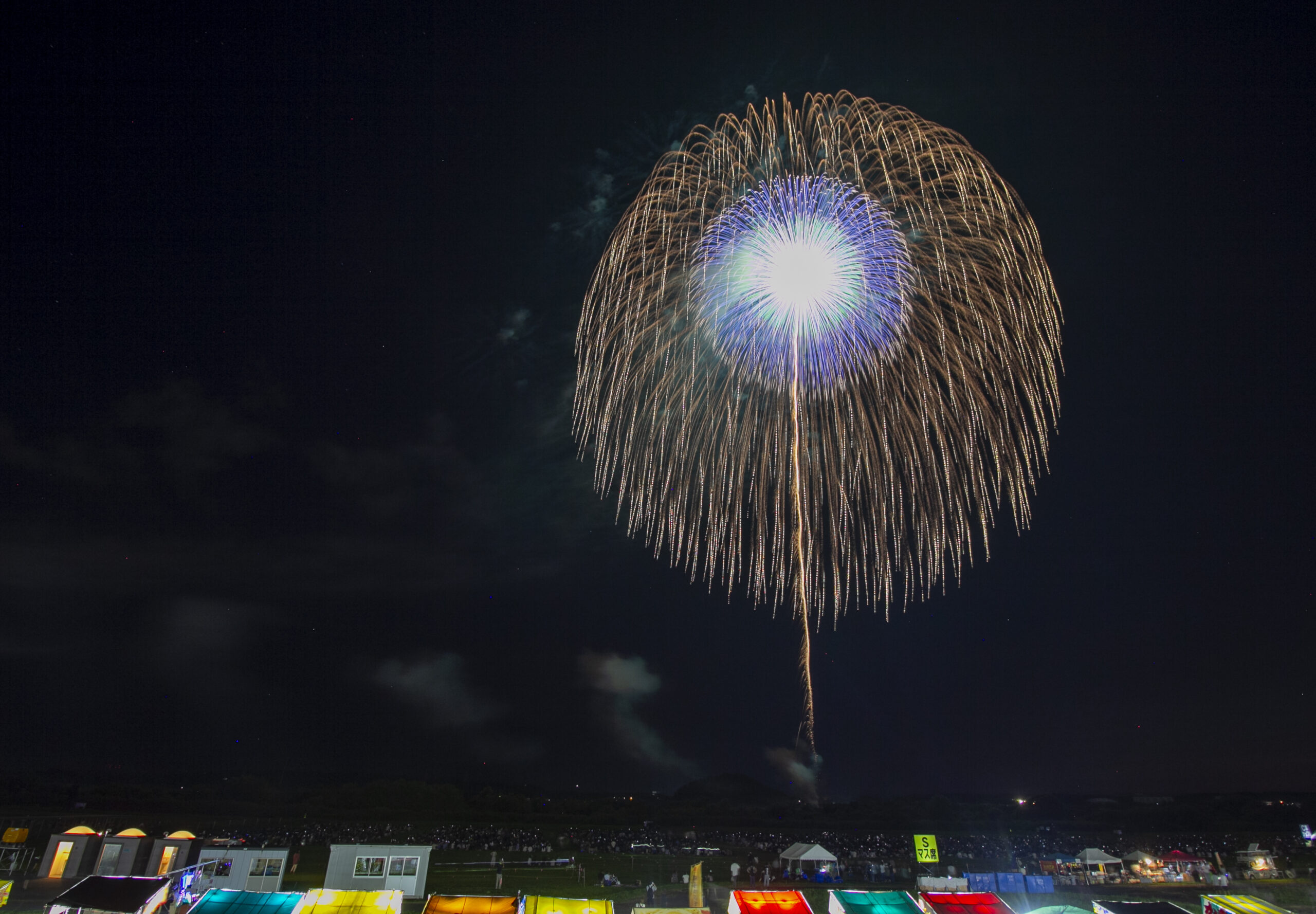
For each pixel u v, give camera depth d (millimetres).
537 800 142625
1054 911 34094
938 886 55500
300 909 29484
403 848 45875
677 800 187500
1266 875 67375
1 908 36750
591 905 31469
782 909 31609
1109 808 148750
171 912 31656
